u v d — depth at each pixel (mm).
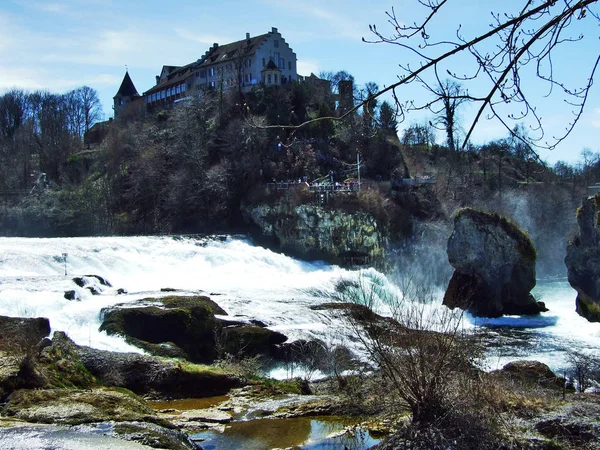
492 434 15273
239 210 86688
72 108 148750
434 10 7250
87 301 34688
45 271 47219
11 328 25312
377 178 88375
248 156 87375
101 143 122125
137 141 102500
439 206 81812
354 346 30000
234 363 28984
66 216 93375
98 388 21484
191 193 88812
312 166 89312
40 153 115375
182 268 56688
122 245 57406
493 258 49688
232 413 20688
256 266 62438
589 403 17031
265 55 119125
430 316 27000
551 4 6961
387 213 81250
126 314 30859
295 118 101188
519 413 16406
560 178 82188
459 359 17078
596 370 29719
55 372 21062
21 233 92562
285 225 80750
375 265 78250
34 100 143500
